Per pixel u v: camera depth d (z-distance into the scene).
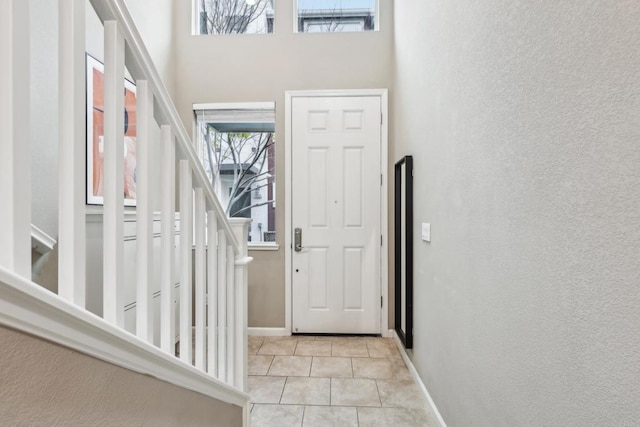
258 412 1.98
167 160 1.02
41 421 0.53
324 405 2.05
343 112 3.21
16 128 0.53
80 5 0.68
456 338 1.54
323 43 3.21
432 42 1.91
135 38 0.85
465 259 1.43
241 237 1.75
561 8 0.82
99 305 1.86
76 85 0.67
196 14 3.37
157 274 2.16
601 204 0.70
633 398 0.63
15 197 0.53
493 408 1.17
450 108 1.61
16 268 0.52
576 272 0.77
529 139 0.95
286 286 3.23
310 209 3.23
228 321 1.57
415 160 2.31
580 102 0.75
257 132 3.41
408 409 2.01
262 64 3.24
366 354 2.79
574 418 0.77
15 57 0.53
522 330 0.99
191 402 1.05
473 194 1.34
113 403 0.69
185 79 3.26
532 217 0.94
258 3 3.37
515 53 1.03
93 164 1.96
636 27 0.62
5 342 0.47
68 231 0.66
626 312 0.64
